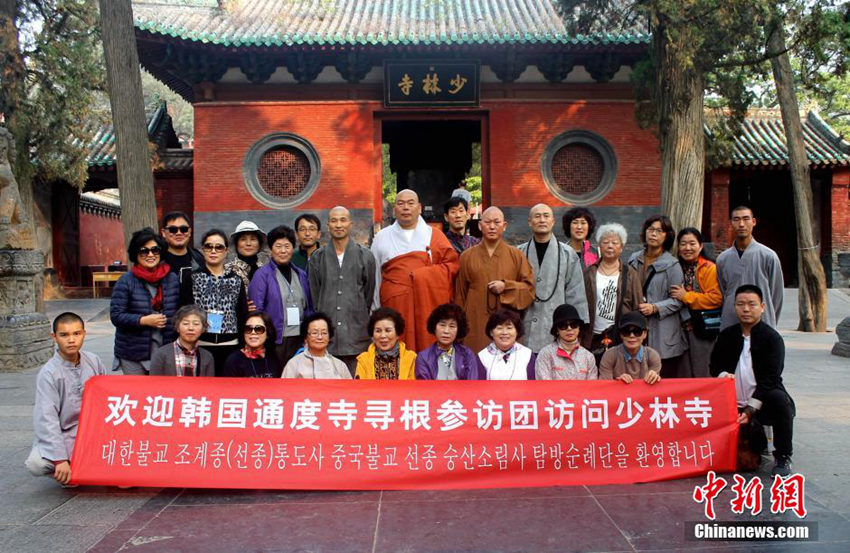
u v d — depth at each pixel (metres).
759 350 5.04
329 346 5.83
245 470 4.54
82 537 3.81
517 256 5.80
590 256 6.34
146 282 5.43
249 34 16.70
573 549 3.60
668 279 5.94
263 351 5.24
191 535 3.82
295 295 5.95
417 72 17.17
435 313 5.10
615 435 4.76
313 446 4.60
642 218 17.88
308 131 17.80
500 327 5.12
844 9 10.62
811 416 6.59
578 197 17.95
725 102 15.26
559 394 4.79
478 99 17.47
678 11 10.87
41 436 4.52
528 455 4.68
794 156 14.70
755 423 4.94
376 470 4.57
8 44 15.41
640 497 4.39
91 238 28.11
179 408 4.66
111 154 19.83
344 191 17.73
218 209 17.62
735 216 5.79
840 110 28.66
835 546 3.66
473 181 32.78
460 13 18.44
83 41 17.00
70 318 4.64
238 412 4.66
